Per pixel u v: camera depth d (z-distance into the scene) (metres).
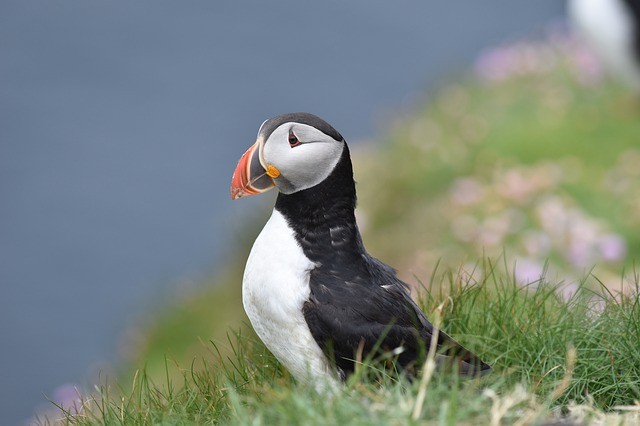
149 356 15.07
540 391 6.13
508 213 12.92
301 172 5.87
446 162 15.84
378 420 4.80
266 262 5.91
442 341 6.02
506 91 18.33
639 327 6.50
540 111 17.12
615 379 6.24
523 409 5.37
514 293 7.04
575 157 15.07
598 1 16.78
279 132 5.87
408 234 14.55
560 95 17.52
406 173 16.28
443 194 15.09
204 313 15.51
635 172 14.21
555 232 12.15
